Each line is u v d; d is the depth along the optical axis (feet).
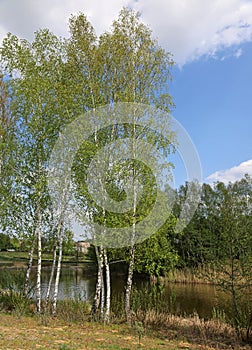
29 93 40.32
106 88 41.73
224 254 33.96
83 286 63.05
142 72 41.96
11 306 40.01
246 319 34.22
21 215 41.32
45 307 36.22
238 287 33.19
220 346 29.48
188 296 55.52
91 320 36.19
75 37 42.29
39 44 42.57
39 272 38.27
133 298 41.09
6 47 42.14
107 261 39.65
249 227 33.53
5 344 22.59
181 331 33.94
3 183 41.98
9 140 42.09
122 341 28.12
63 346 22.93
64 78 41.88
